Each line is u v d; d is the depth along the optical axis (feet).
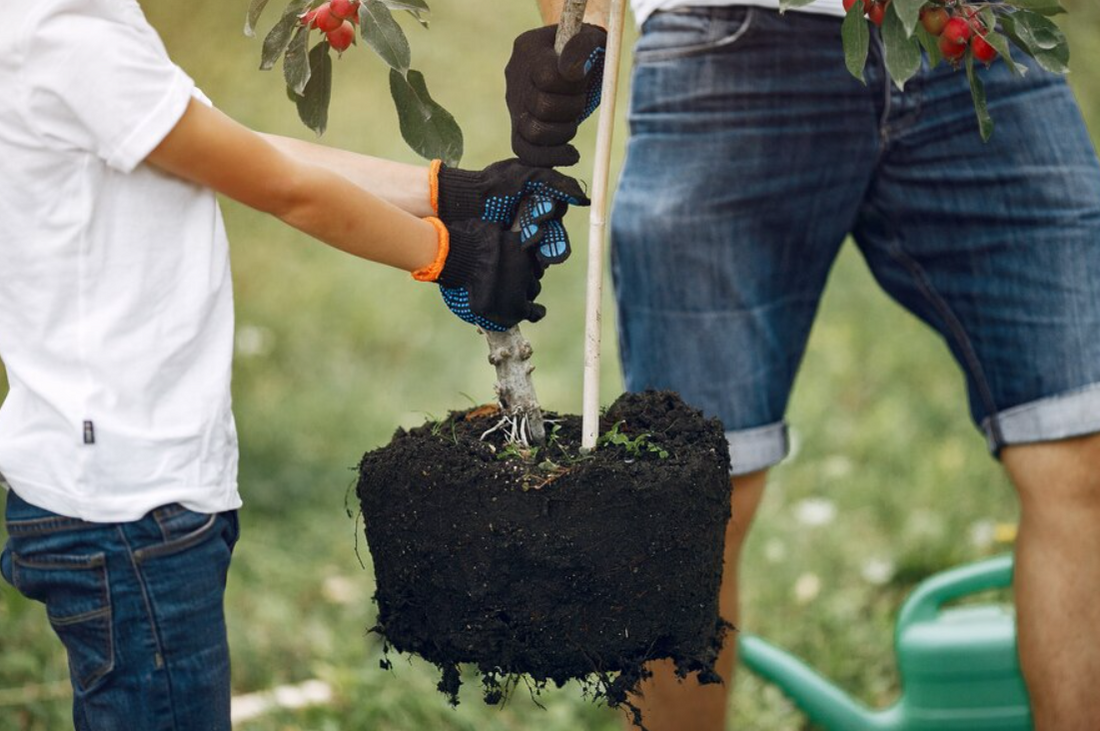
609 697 6.55
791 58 8.82
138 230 6.33
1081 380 8.70
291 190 6.33
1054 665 8.77
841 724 10.41
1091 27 25.14
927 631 10.13
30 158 6.25
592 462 6.28
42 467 6.33
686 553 6.42
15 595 11.59
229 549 6.68
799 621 12.37
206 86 23.66
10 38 6.13
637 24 9.48
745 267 9.04
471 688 11.29
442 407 16.42
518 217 6.77
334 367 17.24
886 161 9.12
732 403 9.12
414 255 6.59
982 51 6.36
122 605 6.35
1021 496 9.00
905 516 13.92
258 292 19.07
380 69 27.45
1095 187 8.80
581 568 6.29
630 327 9.34
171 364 6.38
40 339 6.33
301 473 14.57
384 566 6.64
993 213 8.86
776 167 8.94
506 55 28.30
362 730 10.61
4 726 10.34
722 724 9.41
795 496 14.46
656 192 9.05
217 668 6.58
